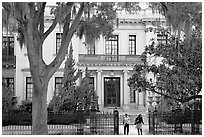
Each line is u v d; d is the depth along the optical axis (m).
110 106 43.72
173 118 22.62
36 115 16.34
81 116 24.23
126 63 43.38
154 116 23.09
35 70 16.14
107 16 19.22
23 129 23.00
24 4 15.41
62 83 31.19
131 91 43.72
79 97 30.75
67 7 16.45
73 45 41.78
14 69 40.91
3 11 15.98
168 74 22.98
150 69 23.92
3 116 24.66
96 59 43.31
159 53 23.62
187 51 22.09
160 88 23.38
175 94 22.77
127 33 44.66
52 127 23.31
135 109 43.00
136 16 44.41
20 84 40.56
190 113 22.33
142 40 44.50
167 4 16.78
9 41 41.09
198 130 21.20
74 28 16.98
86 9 18.81
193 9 16.45
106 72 43.62
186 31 17.28
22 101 37.53
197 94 22.44
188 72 22.28
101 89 43.19
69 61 31.91
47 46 40.81
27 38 15.84
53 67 16.67
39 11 16.44
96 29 19.16
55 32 40.94
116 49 44.59
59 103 29.80
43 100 16.41
